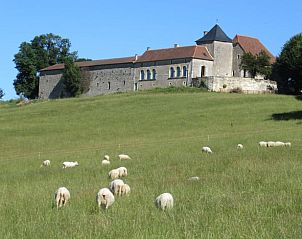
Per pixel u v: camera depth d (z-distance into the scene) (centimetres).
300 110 8525
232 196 1794
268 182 2069
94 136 7050
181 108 9338
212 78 13200
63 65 17625
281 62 13088
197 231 1319
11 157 5422
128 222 1460
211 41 14762
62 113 9556
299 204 1616
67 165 3722
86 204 1816
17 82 18900
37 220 1583
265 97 10444
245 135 5766
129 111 9300
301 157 3008
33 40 19225
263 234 1262
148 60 15038
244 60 14325
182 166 2966
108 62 16212
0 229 1473
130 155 4247
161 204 1656
